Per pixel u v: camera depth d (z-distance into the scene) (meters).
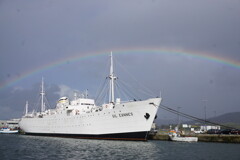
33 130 77.19
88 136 55.38
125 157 32.22
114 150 38.31
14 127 140.62
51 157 32.38
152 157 32.34
